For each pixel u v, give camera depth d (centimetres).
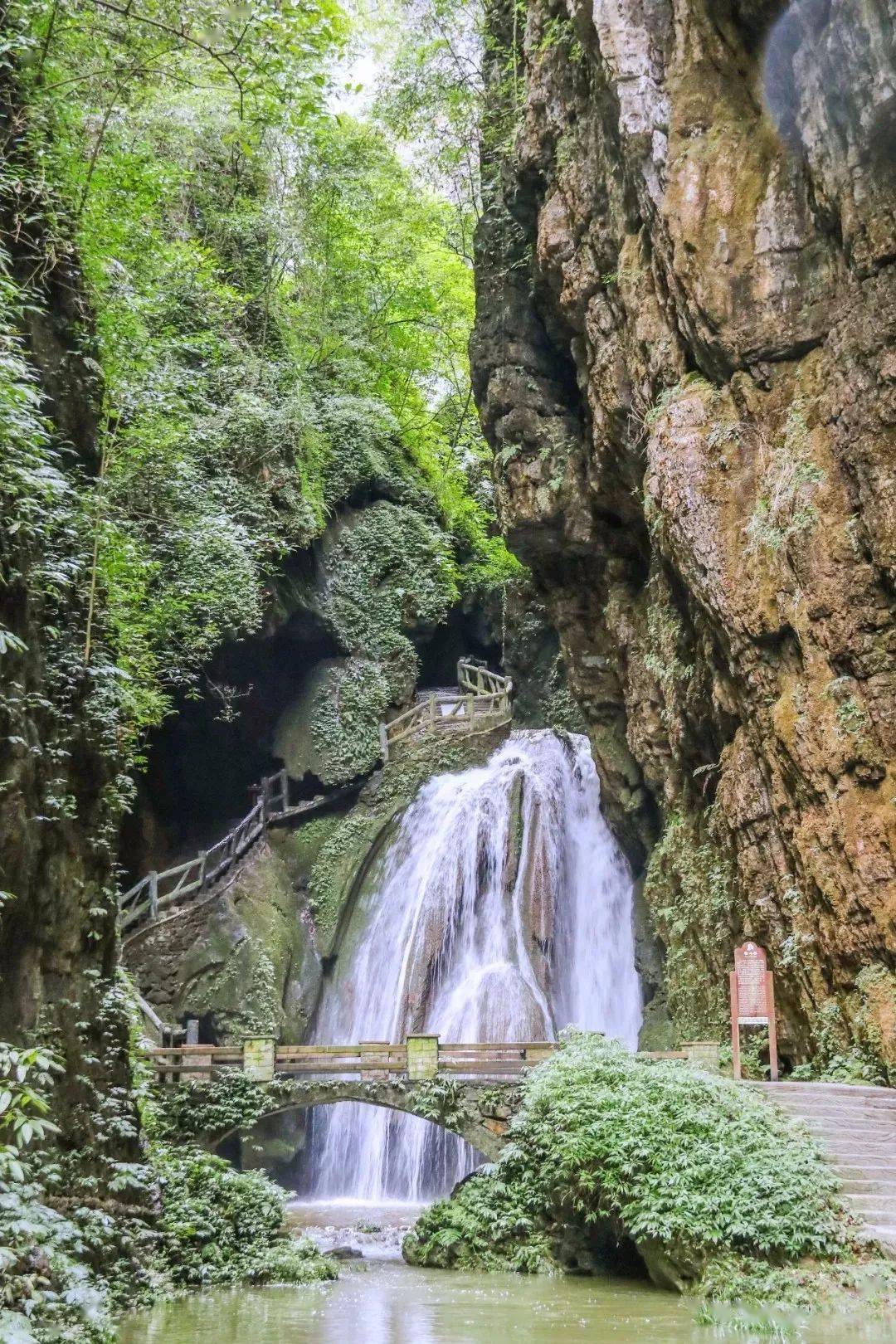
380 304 3259
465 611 3384
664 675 1772
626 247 1719
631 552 2009
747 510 1464
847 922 1278
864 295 1344
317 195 2903
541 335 2125
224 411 2525
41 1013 909
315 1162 2247
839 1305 780
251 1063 1525
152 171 1666
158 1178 1154
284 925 2491
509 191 2116
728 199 1513
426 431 3459
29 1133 624
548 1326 821
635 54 1605
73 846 986
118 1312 898
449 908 2452
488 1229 1223
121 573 1359
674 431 1550
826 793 1312
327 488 2945
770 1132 998
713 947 1628
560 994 2359
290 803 2825
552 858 2458
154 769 2675
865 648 1297
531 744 2739
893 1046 1200
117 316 1536
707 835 1702
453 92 2470
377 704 2855
